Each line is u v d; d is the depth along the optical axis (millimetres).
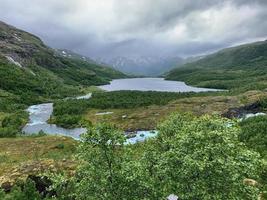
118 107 150000
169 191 26188
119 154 27922
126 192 26016
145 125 115438
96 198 25969
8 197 38562
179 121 35406
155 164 29109
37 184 42812
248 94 150000
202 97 153500
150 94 182125
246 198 26406
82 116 135750
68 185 37188
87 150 27234
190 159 24750
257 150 62281
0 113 145375
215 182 25109
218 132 25875
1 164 66500
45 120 135250
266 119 92938
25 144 86250
